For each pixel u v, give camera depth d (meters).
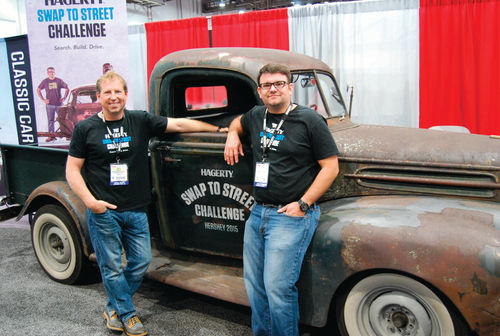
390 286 2.03
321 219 2.19
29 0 4.23
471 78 4.32
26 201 3.38
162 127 2.54
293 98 2.60
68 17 4.23
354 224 2.05
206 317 2.78
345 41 4.71
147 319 2.76
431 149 2.27
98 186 2.41
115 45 4.27
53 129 4.48
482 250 1.79
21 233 4.66
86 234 3.02
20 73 5.09
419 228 1.92
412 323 2.01
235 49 2.58
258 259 2.21
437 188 2.22
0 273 3.56
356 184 2.35
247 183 2.47
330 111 2.81
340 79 4.79
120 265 2.49
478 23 4.22
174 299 3.04
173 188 2.76
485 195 2.14
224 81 3.04
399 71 4.59
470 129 4.39
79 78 4.34
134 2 11.59
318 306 2.16
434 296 1.91
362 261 2.00
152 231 3.06
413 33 4.48
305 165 2.06
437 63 4.42
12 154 3.72
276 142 2.06
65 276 3.30
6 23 7.24
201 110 3.11
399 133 2.54
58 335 2.59
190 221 2.76
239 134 2.37
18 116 5.23
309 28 4.79
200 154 2.58
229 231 2.62
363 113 4.78
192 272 2.73
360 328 2.16
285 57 2.64
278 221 2.08
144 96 5.57
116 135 2.37
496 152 2.17
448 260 1.82
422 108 4.54
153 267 2.82
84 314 2.85
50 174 3.41
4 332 2.63
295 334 2.12
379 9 4.55
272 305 2.07
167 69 2.62
